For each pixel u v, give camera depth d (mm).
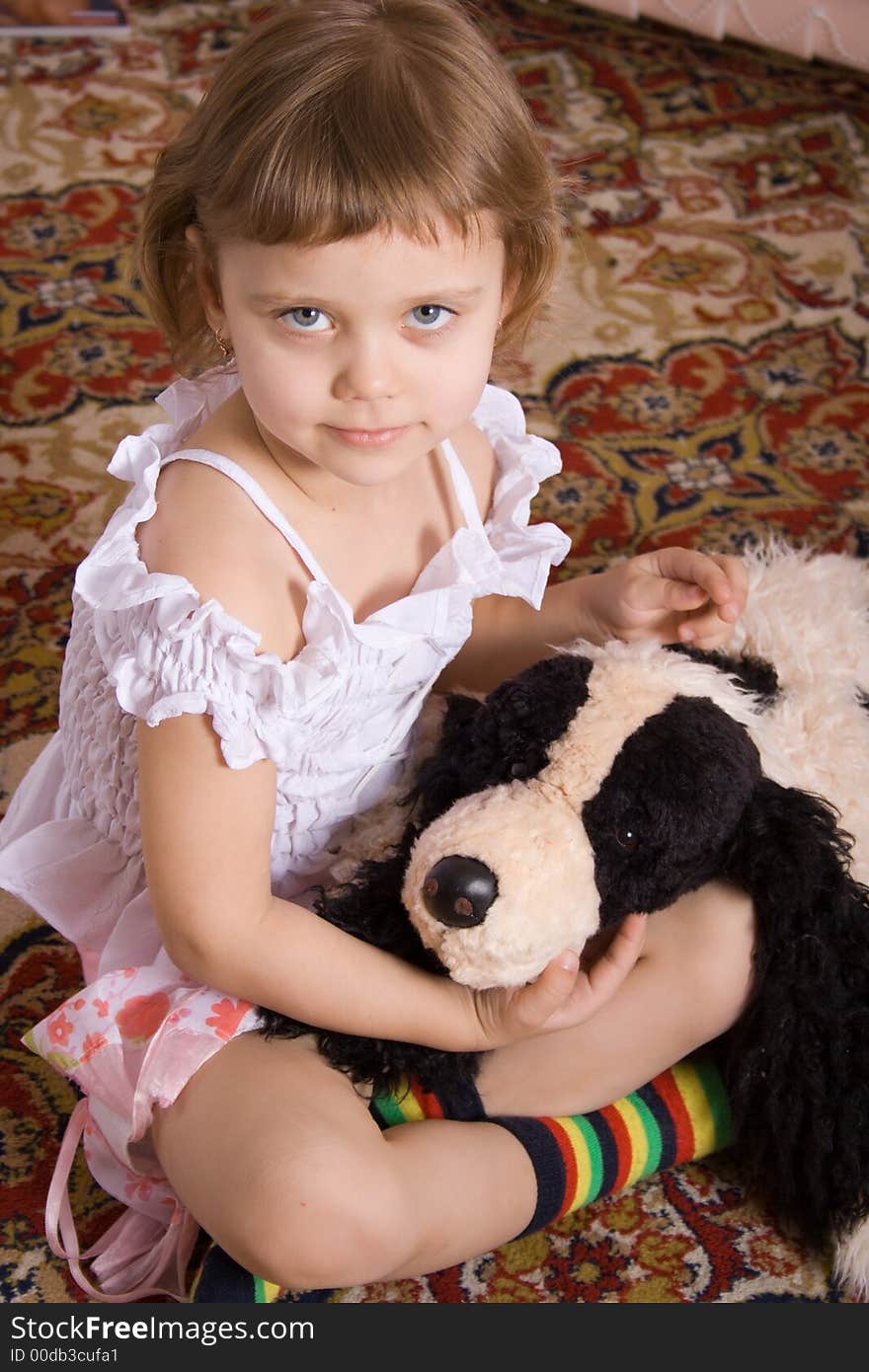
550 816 905
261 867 931
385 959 958
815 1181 980
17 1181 1055
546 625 1160
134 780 1006
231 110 833
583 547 1550
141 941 1031
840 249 1999
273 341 837
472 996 964
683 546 1555
